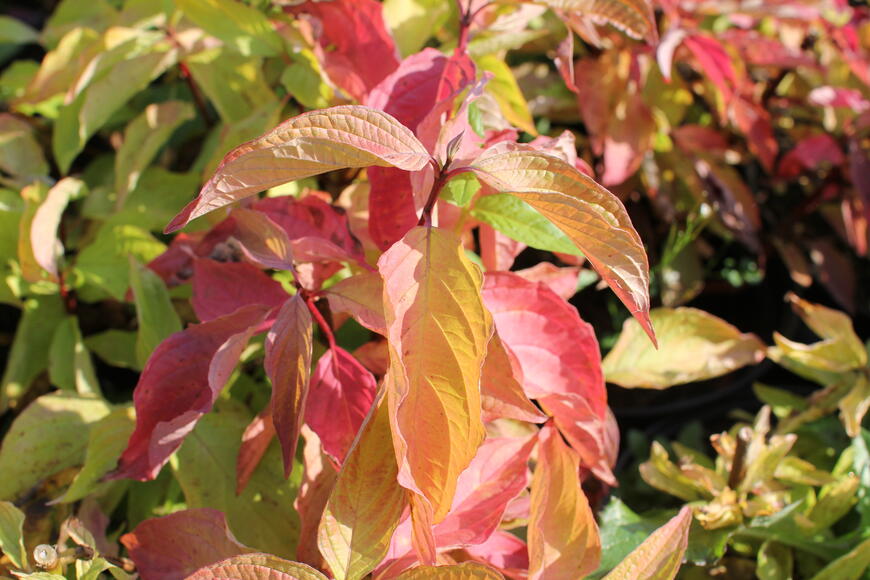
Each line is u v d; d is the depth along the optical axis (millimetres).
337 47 582
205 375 515
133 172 617
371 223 520
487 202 532
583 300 730
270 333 497
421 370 470
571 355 527
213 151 651
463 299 469
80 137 624
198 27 621
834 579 547
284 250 508
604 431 542
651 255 726
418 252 475
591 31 582
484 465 514
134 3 649
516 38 605
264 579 466
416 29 609
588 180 462
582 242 472
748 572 580
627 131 687
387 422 483
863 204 694
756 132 698
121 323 646
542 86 707
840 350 615
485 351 465
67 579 524
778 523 568
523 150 484
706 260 780
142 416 511
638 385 599
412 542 482
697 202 695
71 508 554
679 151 709
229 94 629
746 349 606
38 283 613
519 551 520
